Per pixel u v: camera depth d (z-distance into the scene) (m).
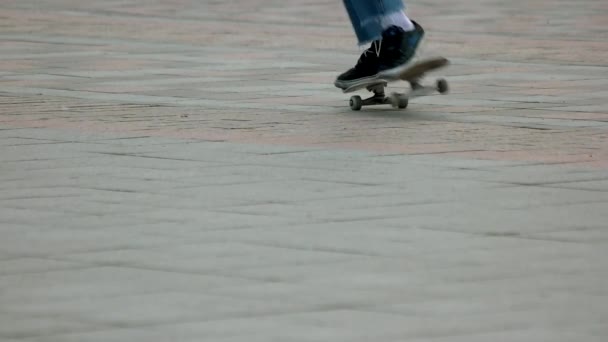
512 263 12.60
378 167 17.55
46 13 43.69
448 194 15.83
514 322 10.62
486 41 35.22
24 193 15.95
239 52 32.56
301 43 34.75
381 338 10.20
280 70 28.97
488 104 23.81
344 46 34.09
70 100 24.05
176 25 39.81
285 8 46.22
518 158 18.22
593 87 26.22
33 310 11.09
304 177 16.88
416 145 19.30
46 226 14.23
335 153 18.59
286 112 22.70
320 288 11.71
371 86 22.73
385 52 22.20
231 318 10.80
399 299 11.34
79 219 14.56
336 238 13.62
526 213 14.81
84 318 10.84
